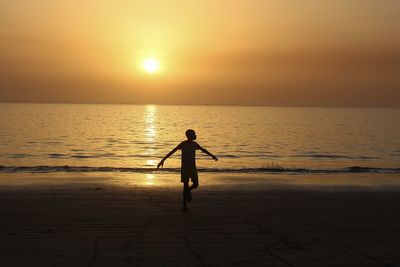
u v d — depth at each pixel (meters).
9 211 10.67
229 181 17.55
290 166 28.12
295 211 10.91
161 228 8.95
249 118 145.88
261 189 14.97
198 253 7.14
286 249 7.40
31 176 18.47
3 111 179.12
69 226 9.10
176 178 18.44
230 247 7.51
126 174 19.66
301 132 71.19
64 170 20.72
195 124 97.75
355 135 65.44
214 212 10.74
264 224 9.38
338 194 13.86
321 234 8.49
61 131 63.53
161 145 44.56
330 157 35.72
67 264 6.52
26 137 51.78
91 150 38.31
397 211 10.98
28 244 7.62
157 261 6.70
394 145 48.75
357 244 7.73
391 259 6.85
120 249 7.34
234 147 43.94
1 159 30.72
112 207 11.34
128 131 67.88
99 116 142.62
